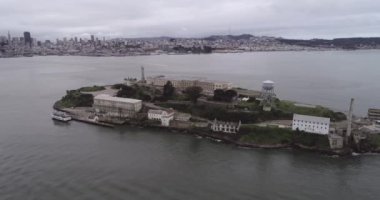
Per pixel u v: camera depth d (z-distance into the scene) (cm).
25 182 11538
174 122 18975
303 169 13088
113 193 10831
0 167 12769
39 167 12800
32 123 19700
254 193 10981
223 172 12681
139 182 11644
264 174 12544
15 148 15000
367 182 11938
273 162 13838
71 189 11050
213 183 11688
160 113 19212
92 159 13725
